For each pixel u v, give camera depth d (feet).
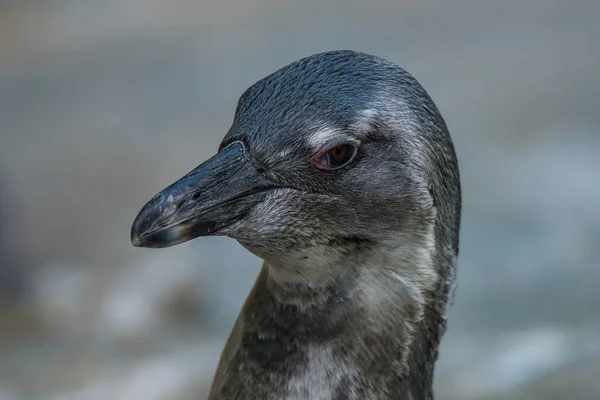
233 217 17.60
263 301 18.10
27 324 46.80
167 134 67.41
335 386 17.57
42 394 40.42
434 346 18.90
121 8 93.61
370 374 17.79
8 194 55.36
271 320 17.85
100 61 80.79
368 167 17.56
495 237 51.65
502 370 38.42
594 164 59.31
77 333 46.09
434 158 18.07
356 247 17.76
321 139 17.35
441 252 18.57
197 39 84.17
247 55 79.82
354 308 17.71
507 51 78.38
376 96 17.49
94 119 70.33
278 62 77.77
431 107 18.13
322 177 17.52
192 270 49.14
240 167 17.67
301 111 17.47
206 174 17.61
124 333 45.83
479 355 40.09
